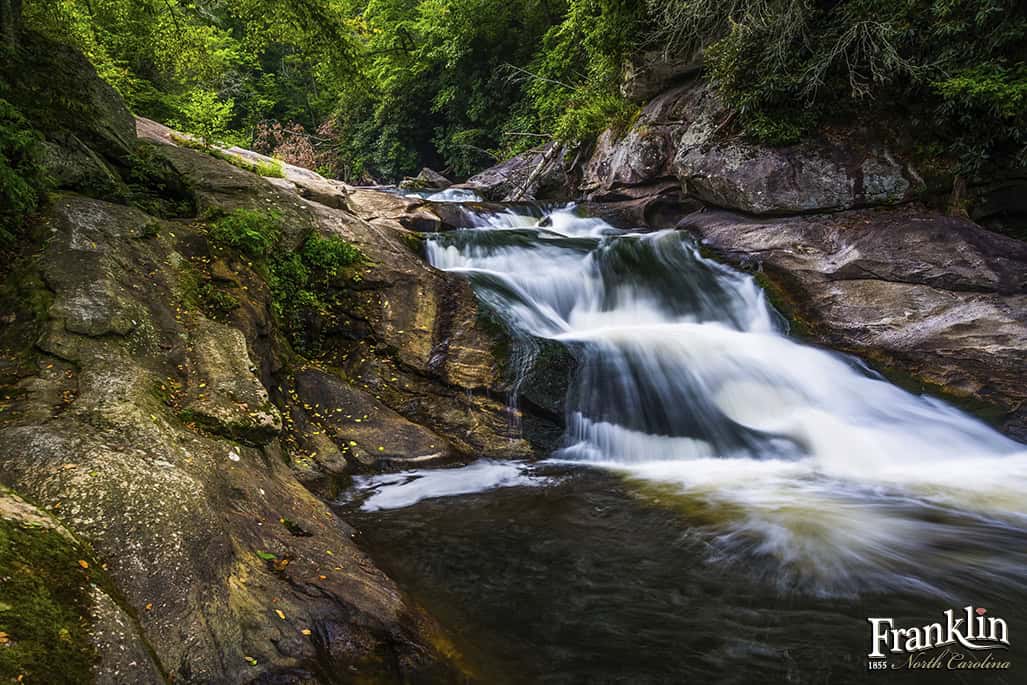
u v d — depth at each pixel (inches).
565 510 199.2
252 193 296.0
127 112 296.0
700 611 137.3
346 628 112.7
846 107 390.3
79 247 199.0
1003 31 331.3
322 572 129.0
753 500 210.2
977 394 277.4
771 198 389.4
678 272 386.0
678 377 289.6
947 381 285.9
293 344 266.5
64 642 78.5
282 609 110.5
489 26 972.6
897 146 372.8
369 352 275.4
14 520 96.0
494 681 110.0
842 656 121.0
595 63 614.2
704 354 304.3
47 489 110.2
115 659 80.2
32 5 310.7
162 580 100.0
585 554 166.2
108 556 100.3
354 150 1309.1
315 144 1397.6
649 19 498.6
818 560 164.4
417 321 287.0
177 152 301.7
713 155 418.9
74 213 213.6
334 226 307.0
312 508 166.4
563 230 488.4
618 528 184.7
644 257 394.3
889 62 352.5
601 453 261.7
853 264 340.5
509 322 303.3
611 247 398.6
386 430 241.3
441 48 997.2
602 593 145.1
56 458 118.6
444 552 166.1
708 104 459.5
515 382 269.4
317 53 441.1
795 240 371.2
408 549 167.5
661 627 130.6
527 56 978.1
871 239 345.4
